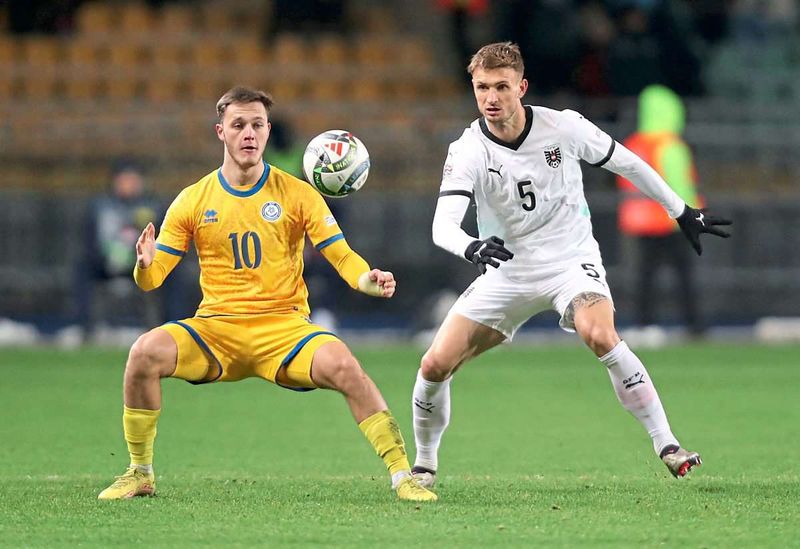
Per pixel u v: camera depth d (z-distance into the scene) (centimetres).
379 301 7288
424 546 1934
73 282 7081
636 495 2438
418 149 7525
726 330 7431
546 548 1920
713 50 8488
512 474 2841
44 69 8381
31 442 3403
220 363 2402
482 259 2353
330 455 3191
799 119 7631
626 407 2553
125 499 2377
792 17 8794
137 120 7769
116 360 5875
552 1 7444
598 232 7306
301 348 2361
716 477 2739
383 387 4850
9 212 7188
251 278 2398
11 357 6012
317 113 7975
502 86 2498
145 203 6444
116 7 8762
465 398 4538
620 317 7325
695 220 2703
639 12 7450
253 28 8844
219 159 7581
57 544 1958
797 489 2509
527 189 2598
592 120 7250
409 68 8719
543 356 6238
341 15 8731
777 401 4406
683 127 7550
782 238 7438
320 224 2416
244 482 2653
